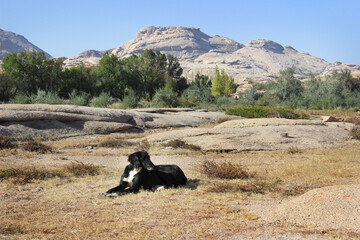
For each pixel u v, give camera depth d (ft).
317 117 110.42
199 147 51.39
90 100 140.77
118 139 62.28
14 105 69.82
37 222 18.34
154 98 144.36
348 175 32.71
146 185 25.70
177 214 19.81
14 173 30.91
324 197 19.11
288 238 15.38
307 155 47.21
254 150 50.67
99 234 16.31
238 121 68.28
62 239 15.69
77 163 38.73
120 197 23.91
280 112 96.73
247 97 170.30
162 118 86.63
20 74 194.80
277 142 53.57
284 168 36.42
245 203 22.74
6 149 47.14
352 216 16.98
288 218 17.99
